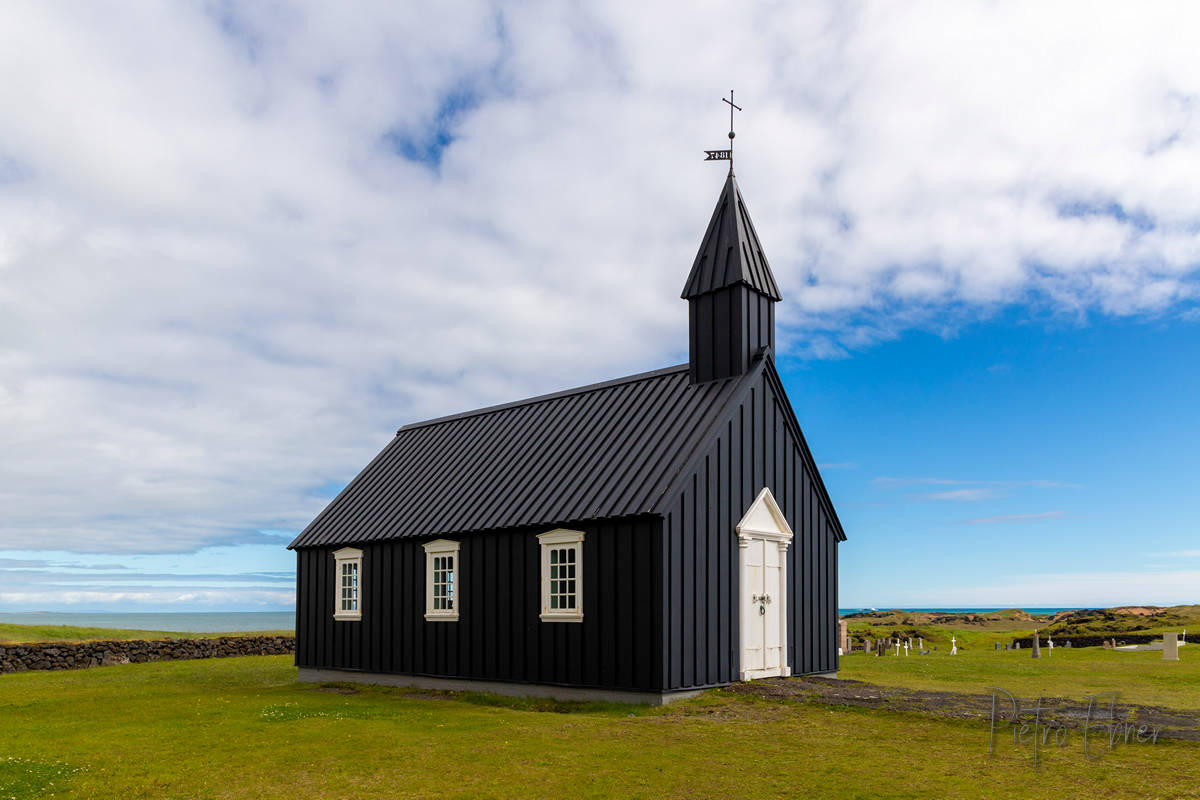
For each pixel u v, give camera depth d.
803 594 22.64
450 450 27.03
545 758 12.84
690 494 19.17
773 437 22.20
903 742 13.53
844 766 12.04
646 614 18.34
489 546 21.92
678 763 12.41
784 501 22.31
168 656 33.75
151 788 11.44
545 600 20.34
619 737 14.42
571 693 19.58
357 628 25.45
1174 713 15.20
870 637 53.47
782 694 18.05
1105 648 38.78
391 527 24.84
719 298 22.47
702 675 18.84
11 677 27.83
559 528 20.30
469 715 17.34
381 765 12.54
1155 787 10.64
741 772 11.83
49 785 11.57
